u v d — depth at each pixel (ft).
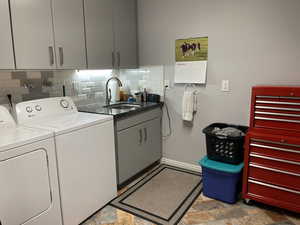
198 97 9.18
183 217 6.83
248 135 6.79
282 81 7.48
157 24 9.65
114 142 7.64
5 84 6.95
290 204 6.48
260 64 7.75
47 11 6.57
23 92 7.39
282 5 7.13
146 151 9.48
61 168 5.93
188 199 7.73
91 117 7.25
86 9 7.71
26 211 5.26
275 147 6.48
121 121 7.98
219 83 8.62
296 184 6.35
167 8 9.29
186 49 9.09
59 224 6.03
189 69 9.13
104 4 8.38
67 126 6.18
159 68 9.92
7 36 5.77
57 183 5.87
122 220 6.79
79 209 6.52
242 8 7.77
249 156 6.91
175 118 9.92
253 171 6.94
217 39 8.39
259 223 6.44
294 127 6.36
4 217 4.87
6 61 5.80
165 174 9.53
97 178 7.02
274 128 6.60
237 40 8.02
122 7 9.23
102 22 8.34
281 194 6.60
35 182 5.38
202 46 8.72
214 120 8.97
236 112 8.45
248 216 6.76
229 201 7.38
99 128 6.96
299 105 6.19
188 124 9.62
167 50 9.58
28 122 6.76
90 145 6.70
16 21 5.91
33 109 7.04
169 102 9.95
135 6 9.96
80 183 6.48
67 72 8.65
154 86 10.21
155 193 8.14
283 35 7.25
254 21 7.64
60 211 6.03
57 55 6.94
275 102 6.48
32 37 6.28
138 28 10.20
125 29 9.48
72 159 6.19
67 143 6.03
